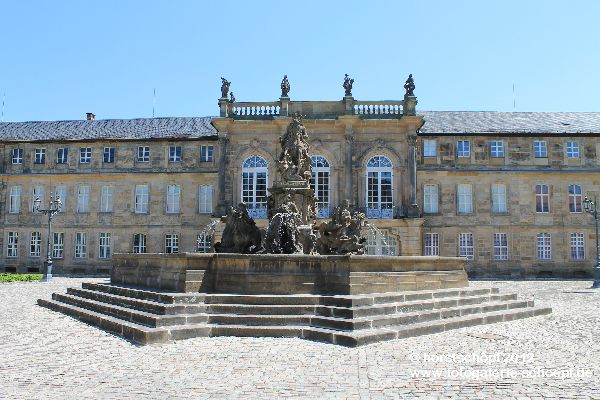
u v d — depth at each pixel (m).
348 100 47.28
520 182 51.16
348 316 13.80
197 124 57.06
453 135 51.31
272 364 10.68
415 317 14.98
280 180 23.34
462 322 15.95
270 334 13.66
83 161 54.72
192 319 14.09
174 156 53.78
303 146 23.42
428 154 51.34
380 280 16.23
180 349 12.13
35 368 10.41
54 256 53.88
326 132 47.41
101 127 57.81
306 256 15.69
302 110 47.81
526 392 8.90
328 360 11.04
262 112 47.97
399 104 47.38
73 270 53.44
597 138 51.34
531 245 50.56
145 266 18.69
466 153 51.41
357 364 10.70
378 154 47.56
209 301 15.10
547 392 8.90
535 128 52.56
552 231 50.69
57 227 54.12
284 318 14.16
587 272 50.28
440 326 14.98
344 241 21.22
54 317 18.00
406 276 17.33
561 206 50.94
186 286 15.63
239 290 15.70
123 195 53.91
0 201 55.00
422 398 8.52
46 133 56.81
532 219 50.72
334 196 46.84
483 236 50.59
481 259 50.41
